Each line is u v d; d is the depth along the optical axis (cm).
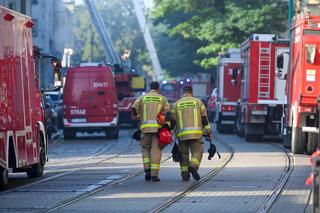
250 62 6956
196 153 3625
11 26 3428
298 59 5353
